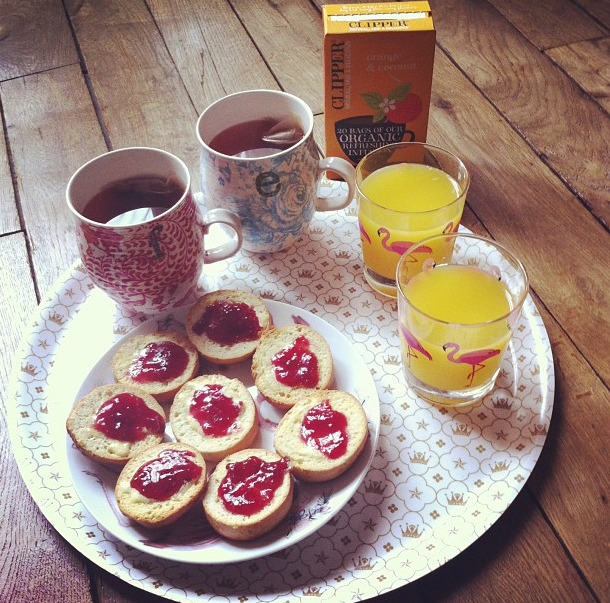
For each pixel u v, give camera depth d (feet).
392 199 3.39
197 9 5.24
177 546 2.47
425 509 2.61
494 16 4.94
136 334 3.10
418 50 3.38
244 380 3.02
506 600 2.42
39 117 4.49
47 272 3.58
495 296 2.97
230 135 3.46
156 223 2.87
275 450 2.72
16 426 2.88
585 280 3.35
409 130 3.72
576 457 2.75
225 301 3.19
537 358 3.03
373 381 2.88
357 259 3.55
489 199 3.76
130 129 4.37
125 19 5.21
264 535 2.49
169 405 2.96
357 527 2.57
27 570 2.55
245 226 3.35
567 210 3.68
